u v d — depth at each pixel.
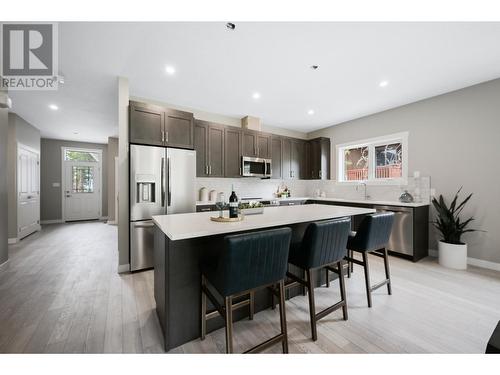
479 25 1.87
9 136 4.13
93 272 2.77
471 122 3.03
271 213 2.21
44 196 6.40
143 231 2.81
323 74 2.74
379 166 4.25
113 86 3.05
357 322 1.76
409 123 3.70
